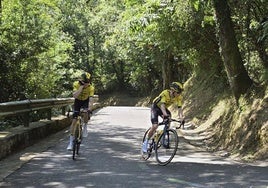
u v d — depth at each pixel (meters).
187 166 9.68
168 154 9.85
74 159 10.41
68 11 52.31
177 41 19.08
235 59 13.71
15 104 11.66
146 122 20.77
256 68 15.95
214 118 17.03
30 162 9.95
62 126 17.47
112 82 62.00
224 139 13.37
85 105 11.21
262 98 12.45
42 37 19.47
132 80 57.72
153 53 35.41
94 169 9.20
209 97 21.47
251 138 11.57
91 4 56.00
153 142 10.42
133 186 7.59
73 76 37.22
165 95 10.29
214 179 8.17
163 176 8.47
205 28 18.08
